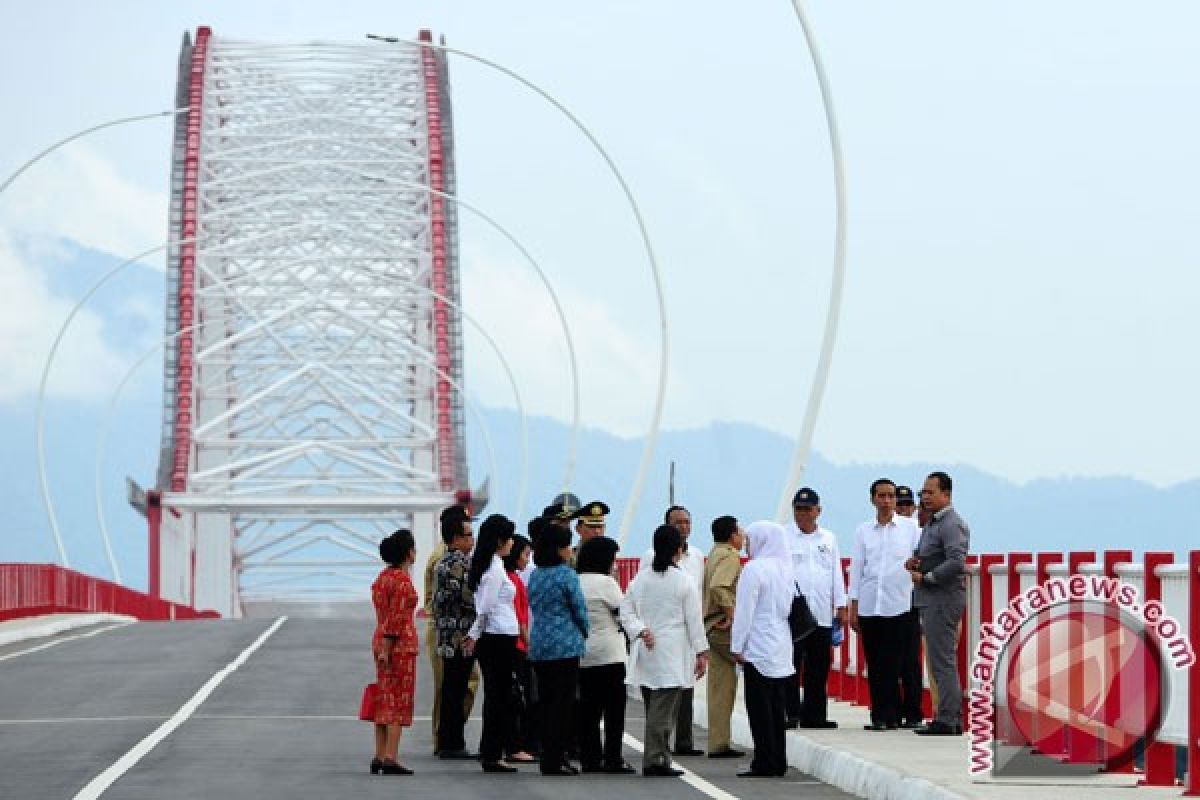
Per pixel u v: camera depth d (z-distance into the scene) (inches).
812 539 1528.1
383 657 1357.0
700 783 1299.2
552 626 1370.6
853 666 1835.6
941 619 1412.4
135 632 3612.2
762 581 1337.4
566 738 1397.6
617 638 1391.5
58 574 4274.1
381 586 1364.4
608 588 1398.9
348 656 2746.1
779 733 1338.6
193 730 1651.1
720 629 1482.5
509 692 1402.6
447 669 1483.8
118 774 1307.8
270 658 2687.0
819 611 1514.5
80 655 2770.7
